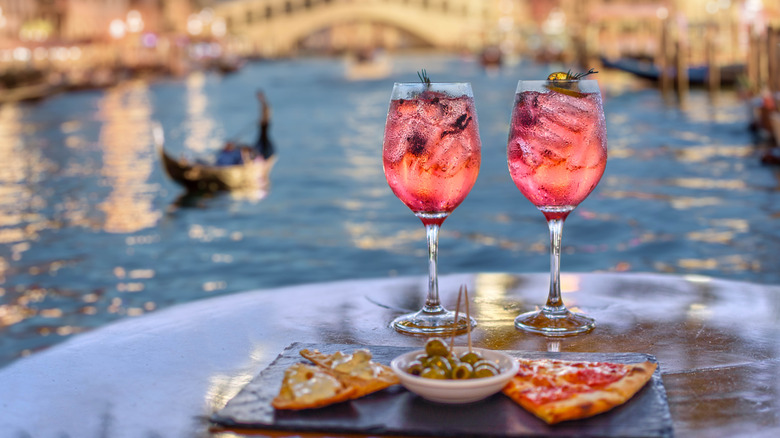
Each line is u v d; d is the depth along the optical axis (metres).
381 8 110.44
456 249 11.82
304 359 1.35
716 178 16.47
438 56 106.38
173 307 1.77
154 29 88.31
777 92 20.75
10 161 21.59
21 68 46.75
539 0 110.25
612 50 65.25
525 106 1.60
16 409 1.20
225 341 1.51
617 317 1.62
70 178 18.73
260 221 14.16
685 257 10.73
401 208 15.10
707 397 1.19
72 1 65.12
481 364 1.16
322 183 18.06
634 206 14.02
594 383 1.17
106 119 32.78
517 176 1.62
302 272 10.98
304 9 112.19
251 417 1.12
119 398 1.23
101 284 10.24
